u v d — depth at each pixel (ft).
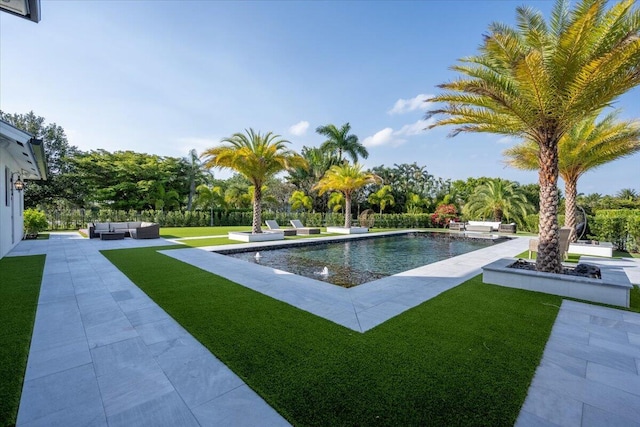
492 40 17.34
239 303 14.88
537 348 10.34
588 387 8.06
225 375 8.34
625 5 14.69
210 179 114.52
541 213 19.74
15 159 33.12
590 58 16.47
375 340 10.78
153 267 23.54
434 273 22.97
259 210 47.34
